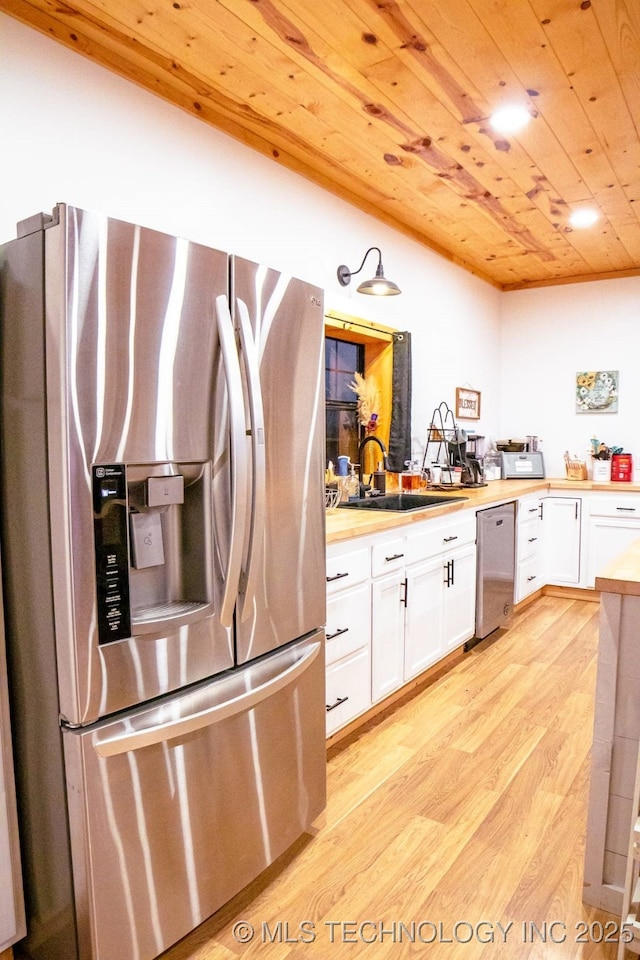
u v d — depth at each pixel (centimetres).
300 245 288
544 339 504
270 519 165
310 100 231
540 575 450
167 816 141
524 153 274
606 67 208
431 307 406
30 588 131
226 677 155
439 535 302
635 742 154
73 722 125
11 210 178
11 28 176
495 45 196
